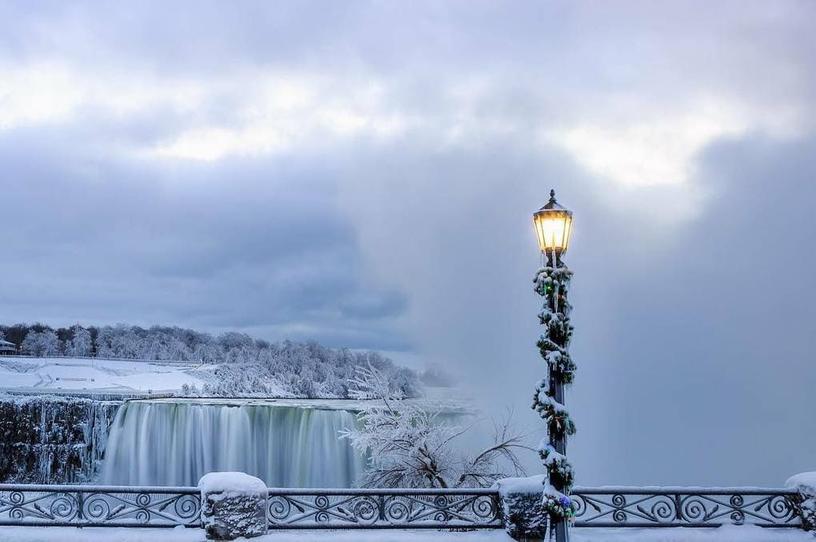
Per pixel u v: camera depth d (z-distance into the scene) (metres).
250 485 10.29
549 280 8.57
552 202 8.93
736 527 10.69
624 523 10.71
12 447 51.41
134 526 10.48
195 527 10.54
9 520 10.46
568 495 8.38
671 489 10.87
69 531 10.25
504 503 10.57
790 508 10.91
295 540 10.12
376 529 10.63
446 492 10.81
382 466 26.36
